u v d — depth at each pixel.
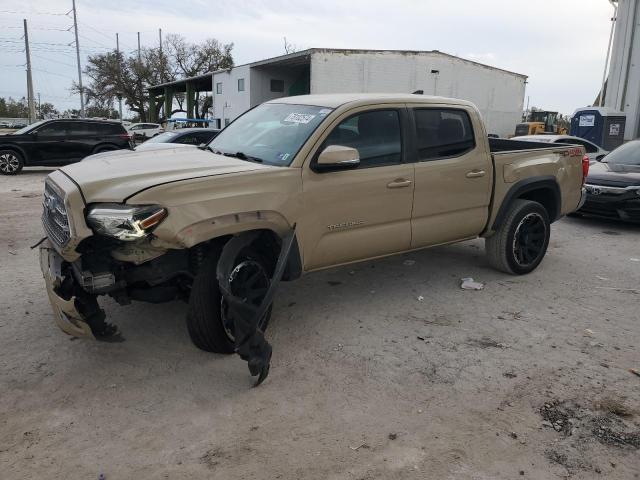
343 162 3.96
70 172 3.78
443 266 6.18
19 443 2.92
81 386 3.50
